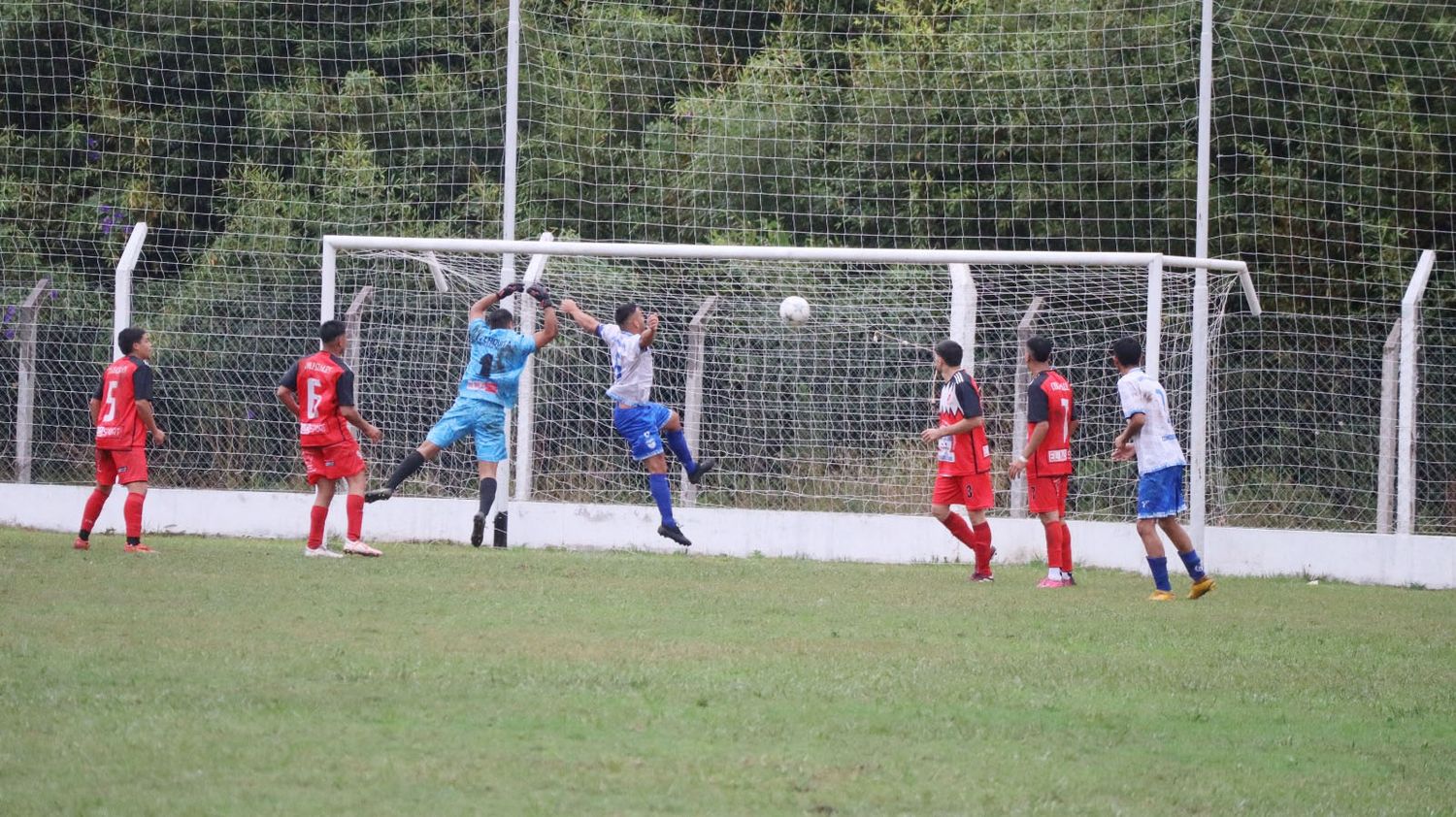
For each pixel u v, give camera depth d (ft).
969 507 135.44
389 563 130.93
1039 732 68.54
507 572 125.70
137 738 60.85
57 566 119.85
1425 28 204.54
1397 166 203.31
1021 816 54.49
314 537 136.36
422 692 71.31
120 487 168.55
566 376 178.70
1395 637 105.50
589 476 179.22
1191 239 205.26
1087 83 199.31
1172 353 165.68
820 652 86.99
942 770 60.54
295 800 53.16
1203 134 151.23
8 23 222.69
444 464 181.47
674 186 205.36
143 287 206.18
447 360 179.83
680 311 183.01
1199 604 121.80
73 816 50.55
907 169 205.57
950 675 80.79
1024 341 163.84
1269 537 156.46
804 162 203.82
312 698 69.21
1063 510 134.51
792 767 60.23
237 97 230.68
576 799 54.60
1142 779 60.75
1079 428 179.42
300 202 210.79
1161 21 204.74
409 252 166.09
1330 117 206.90
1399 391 155.84
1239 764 64.49
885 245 207.92
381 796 54.03
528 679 75.10
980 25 210.79
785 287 181.57
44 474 184.03
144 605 97.25
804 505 178.50
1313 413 184.55
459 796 54.39
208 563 125.59
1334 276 207.00
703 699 72.08
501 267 170.30
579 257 180.96
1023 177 204.33
